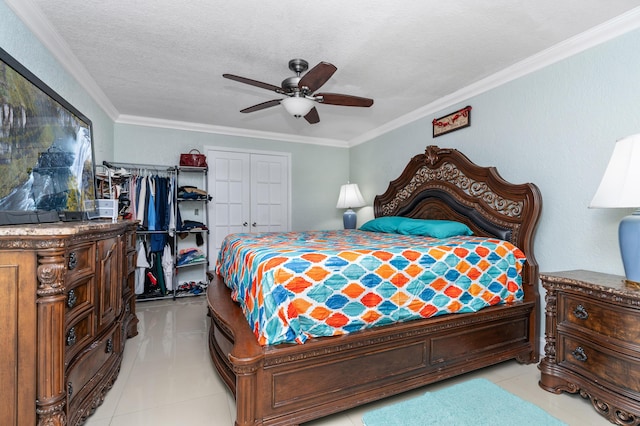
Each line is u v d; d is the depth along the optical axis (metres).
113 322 1.90
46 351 1.13
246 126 4.45
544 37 2.15
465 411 1.64
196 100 3.41
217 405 1.74
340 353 1.58
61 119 2.02
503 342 2.13
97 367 1.64
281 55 2.42
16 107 1.52
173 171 4.19
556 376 1.85
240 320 1.78
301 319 1.52
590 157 2.11
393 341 1.72
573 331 1.79
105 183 3.18
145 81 2.91
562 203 2.28
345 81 2.89
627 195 1.55
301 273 1.55
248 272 1.82
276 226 4.92
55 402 1.15
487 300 2.07
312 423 1.57
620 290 1.55
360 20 1.96
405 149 3.97
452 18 1.94
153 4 1.82
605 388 1.61
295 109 2.44
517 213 2.45
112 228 1.76
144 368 2.16
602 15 1.90
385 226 3.33
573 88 2.21
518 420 1.57
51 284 1.14
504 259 2.18
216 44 2.26
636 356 1.49
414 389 1.89
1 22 1.62
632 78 1.91
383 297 1.71
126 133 4.01
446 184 3.13
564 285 1.83
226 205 4.61
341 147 5.36
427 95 3.24
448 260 1.95
